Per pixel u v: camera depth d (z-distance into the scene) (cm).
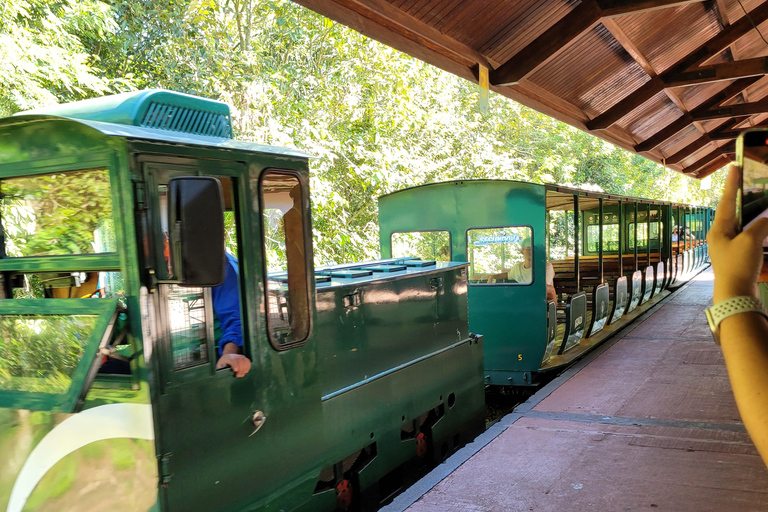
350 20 509
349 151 1226
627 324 1093
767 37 1157
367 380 421
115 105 295
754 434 73
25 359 264
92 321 250
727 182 94
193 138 289
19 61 862
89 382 243
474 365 586
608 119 1094
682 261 1789
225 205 312
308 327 347
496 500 385
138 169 253
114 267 257
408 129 1350
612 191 2597
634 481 405
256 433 309
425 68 1407
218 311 305
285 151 329
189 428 272
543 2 643
